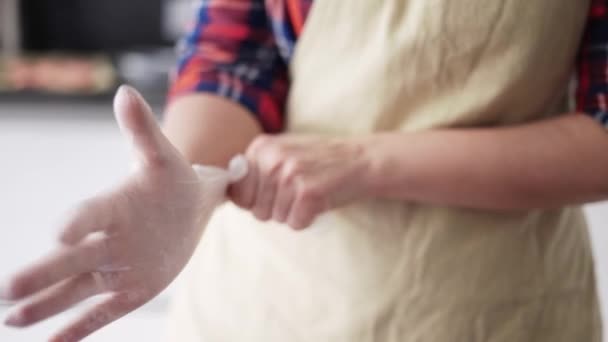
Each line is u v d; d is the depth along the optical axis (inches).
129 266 31.8
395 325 40.3
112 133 88.4
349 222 40.5
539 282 40.8
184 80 42.8
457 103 39.5
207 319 43.1
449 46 38.9
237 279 42.7
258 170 38.1
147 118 31.2
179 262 33.5
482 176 37.8
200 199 34.1
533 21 38.1
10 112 88.5
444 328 40.0
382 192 38.6
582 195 38.3
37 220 90.5
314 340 41.0
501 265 40.1
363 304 40.4
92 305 32.1
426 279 40.0
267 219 38.8
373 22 39.8
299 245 41.1
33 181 89.9
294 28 41.9
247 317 42.1
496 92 39.0
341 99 40.8
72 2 115.2
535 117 40.1
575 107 40.2
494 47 38.7
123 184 31.7
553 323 41.3
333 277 40.7
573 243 42.6
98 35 116.4
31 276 29.0
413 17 39.0
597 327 43.9
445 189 38.2
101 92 90.4
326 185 37.7
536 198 38.3
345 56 40.6
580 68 39.5
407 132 39.2
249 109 42.2
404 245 40.3
